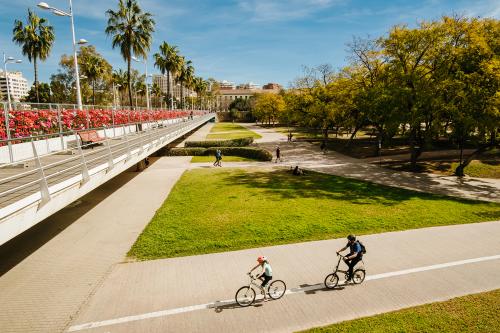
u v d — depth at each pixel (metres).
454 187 22.59
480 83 22.52
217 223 14.97
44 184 8.20
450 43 24.94
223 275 10.47
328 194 20.16
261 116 89.75
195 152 36.56
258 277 8.89
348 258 9.68
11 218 7.05
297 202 18.31
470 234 13.88
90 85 69.12
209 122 116.94
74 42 22.77
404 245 12.74
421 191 21.36
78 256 11.97
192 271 10.75
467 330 7.71
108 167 12.69
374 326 7.91
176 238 13.34
